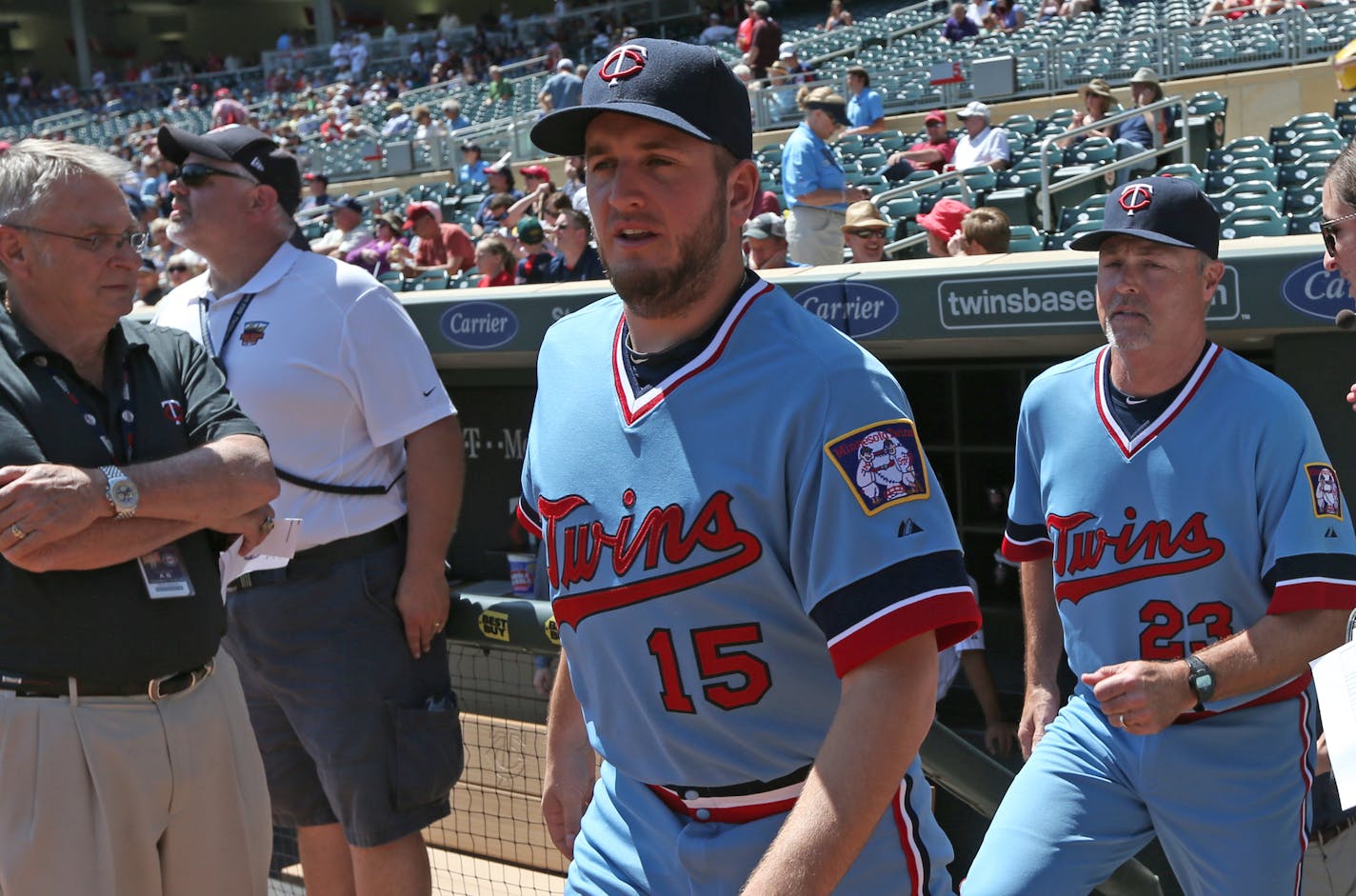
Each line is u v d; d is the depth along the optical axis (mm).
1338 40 14016
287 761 3109
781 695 1732
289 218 3080
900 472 1639
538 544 5125
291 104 27078
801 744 1754
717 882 1789
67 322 2373
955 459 4613
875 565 1608
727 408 1693
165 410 2496
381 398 2930
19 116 35844
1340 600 2529
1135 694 2492
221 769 2496
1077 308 3385
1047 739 2844
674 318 1730
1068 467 2785
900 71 16547
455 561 5527
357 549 2918
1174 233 2578
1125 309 2637
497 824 3773
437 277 10227
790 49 18047
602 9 27406
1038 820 2729
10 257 2330
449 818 3869
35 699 2264
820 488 1638
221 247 3002
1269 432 2580
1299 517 2545
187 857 2457
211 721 2473
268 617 2916
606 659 1816
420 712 2932
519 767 3711
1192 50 14648
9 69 42219
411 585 2932
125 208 2383
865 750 1586
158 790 2375
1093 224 8047
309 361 2887
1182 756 2645
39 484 2172
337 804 2955
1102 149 10594
